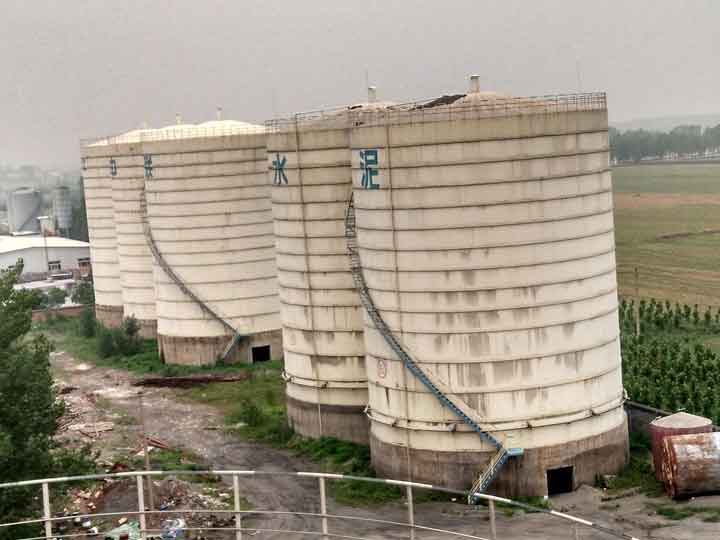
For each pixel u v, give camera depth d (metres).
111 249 109.88
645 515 49.75
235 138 87.06
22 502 47.78
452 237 51.94
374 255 54.72
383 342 55.12
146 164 89.62
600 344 53.91
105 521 51.62
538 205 51.59
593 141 52.97
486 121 50.97
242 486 58.31
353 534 49.91
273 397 78.56
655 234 172.88
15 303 53.75
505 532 48.47
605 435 54.31
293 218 64.00
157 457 64.38
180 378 86.19
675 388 70.00
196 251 88.44
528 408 52.62
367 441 63.62
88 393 84.81
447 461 53.72
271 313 89.44
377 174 53.66
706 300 114.56
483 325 52.16
